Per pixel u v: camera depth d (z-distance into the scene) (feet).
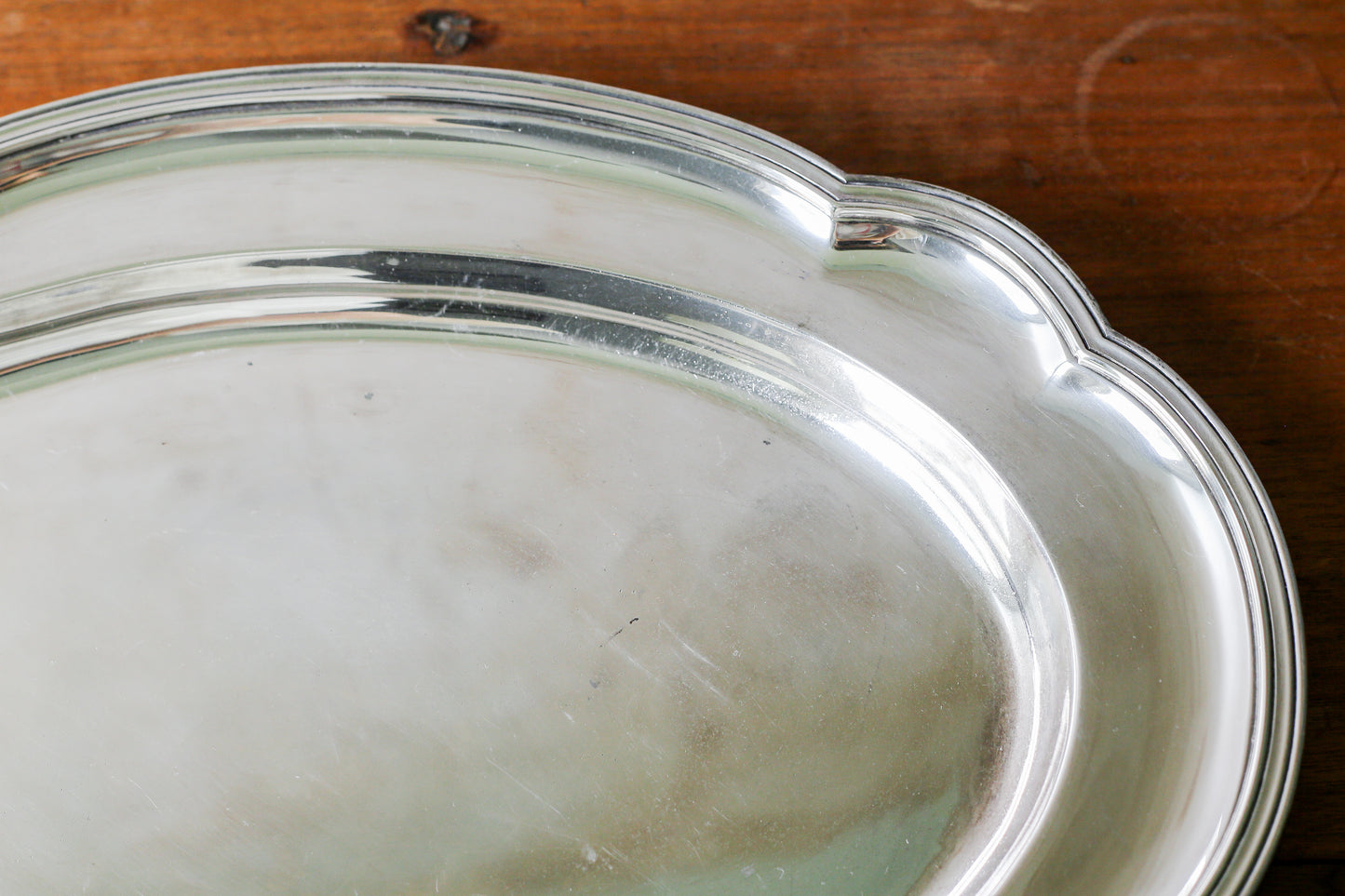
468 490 1.75
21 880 1.65
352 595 1.73
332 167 1.81
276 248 1.79
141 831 1.67
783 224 1.78
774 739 1.68
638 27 1.91
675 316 1.79
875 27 1.92
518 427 1.77
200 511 1.75
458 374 1.79
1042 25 1.93
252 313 1.80
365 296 1.81
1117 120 1.89
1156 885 1.59
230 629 1.72
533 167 1.81
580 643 1.71
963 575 1.72
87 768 1.68
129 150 1.80
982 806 1.65
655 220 1.79
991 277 1.75
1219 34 1.93
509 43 1.91
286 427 1.77
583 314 1.80
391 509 1.75
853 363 1.74
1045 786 1.63
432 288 1.80
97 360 1.79
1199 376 1.80
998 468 1.70
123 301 1.79
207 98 1.79
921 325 1.75
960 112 1.89
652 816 1.66
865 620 1.71
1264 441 1.78
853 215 1.75
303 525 1.74
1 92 1.88
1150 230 1.85
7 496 1.75
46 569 1.73
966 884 1.63
